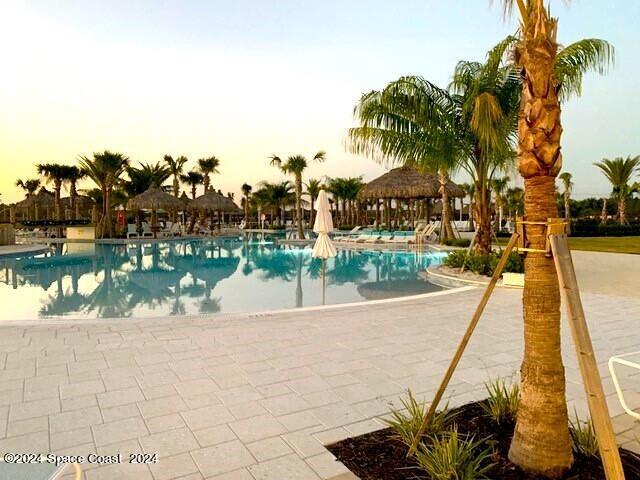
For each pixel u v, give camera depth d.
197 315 6.48
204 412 3.27
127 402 3.45
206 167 33.81
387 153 10.23
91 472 2.48
